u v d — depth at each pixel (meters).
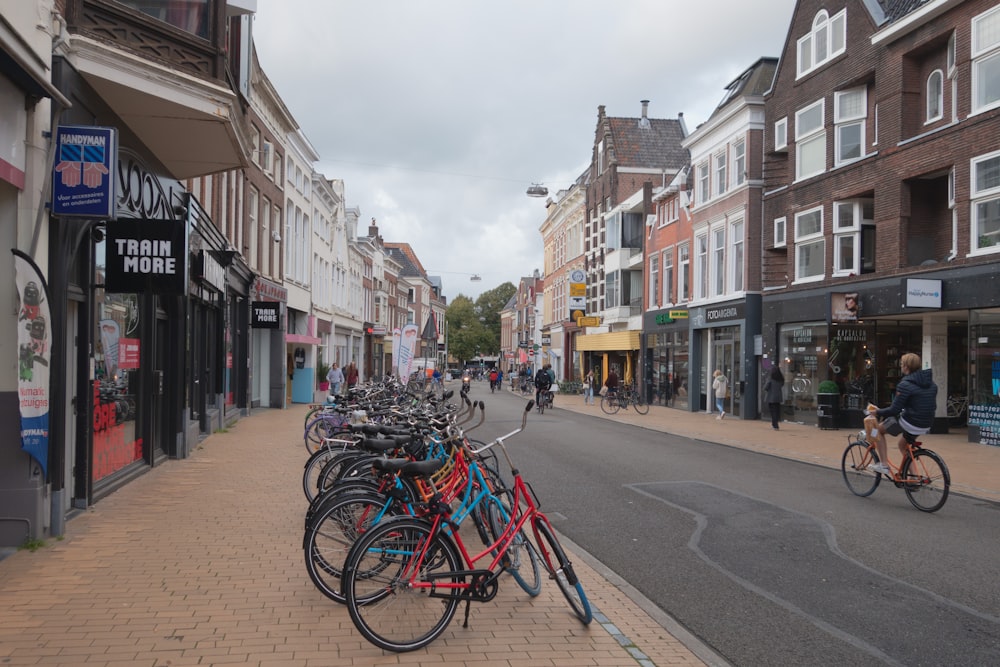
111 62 7.51
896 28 17.11
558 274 53.34
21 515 6.11
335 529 4.86
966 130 15.48
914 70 17.31
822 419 19.58
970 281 15.29
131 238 8.65
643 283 33.81
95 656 3.94
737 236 24.61
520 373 51.88
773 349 22.52
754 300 23.52
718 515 8.21
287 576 5.42
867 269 19.47
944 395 18.16
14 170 5.91
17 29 5.73
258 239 22.86
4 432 6.07
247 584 5.22
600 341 39.47
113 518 7.21
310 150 29.89
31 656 3.93
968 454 13.73
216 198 17.56
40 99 6.28
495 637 4.41
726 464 12.48
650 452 14.05
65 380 6.62
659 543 6.98
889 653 4.41
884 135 17.89
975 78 15.42
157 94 7.99
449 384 59.12
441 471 5.17
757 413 23.30
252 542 6.37
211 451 12.40
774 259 23.25
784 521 7.92
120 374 9.12
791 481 10.71
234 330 20.02
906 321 19.67
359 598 4.11
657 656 4.21
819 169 20.62
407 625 4.19
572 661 4.09
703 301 26.75
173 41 8.21
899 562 6.35
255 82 21.70
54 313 6.52
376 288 54.94
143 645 4.11
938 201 17.50
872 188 18.38
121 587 5.12
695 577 5.91
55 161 6.44
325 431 10.74
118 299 9.01
